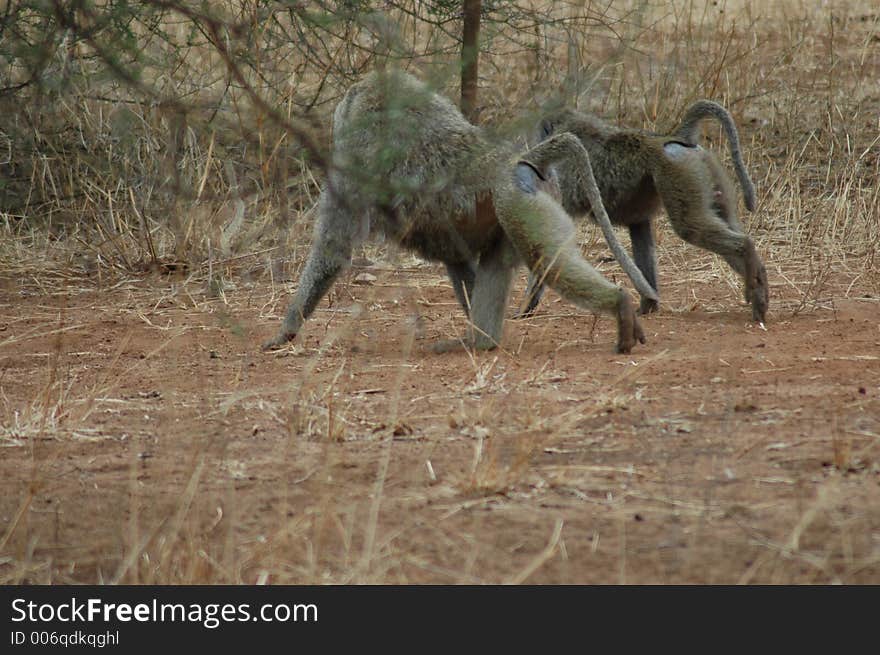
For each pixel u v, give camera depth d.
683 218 16.67
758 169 24.16
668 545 8.61
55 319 17.69
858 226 21.22
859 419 11.22
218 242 20.28
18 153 21.44
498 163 14.32
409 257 21.02
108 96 20.88
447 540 8.84
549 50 24.89
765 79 26.89
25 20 13.95
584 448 10.70
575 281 14.26
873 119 26.30
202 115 18.59
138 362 14.90
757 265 16.28
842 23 31.12
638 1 25.52
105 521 9.52
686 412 11.63
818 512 8.98
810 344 14.71
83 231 21.55
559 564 8.38
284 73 20.06
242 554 8.78
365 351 15.16
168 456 10.96
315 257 15.20
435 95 14.59
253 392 13.02
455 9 20.75
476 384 12.95
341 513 9.38
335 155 13.73
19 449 11.38
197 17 10.96
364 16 15.27
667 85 25.69
